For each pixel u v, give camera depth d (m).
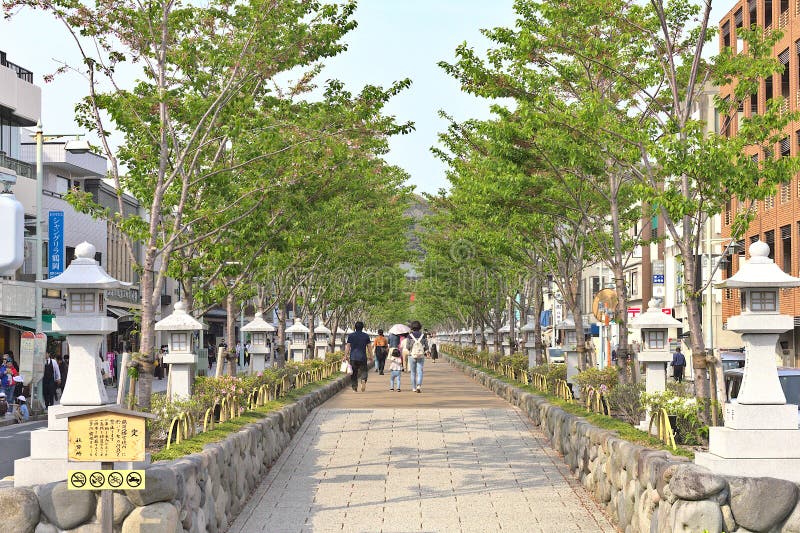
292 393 22.84
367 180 29.00
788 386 14.16
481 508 11.89
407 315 130.38
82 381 8.54
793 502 7.66
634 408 14.41
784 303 39.72
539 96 15.76
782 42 38.28
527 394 21.88
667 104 15.73
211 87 14.27
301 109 16.08
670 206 11.27
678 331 53.94
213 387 14.98
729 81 13.41
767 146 12.09
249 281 22.98
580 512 11.63
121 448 7.12
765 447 7.98
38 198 33.19
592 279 75.62
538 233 21.75
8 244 3.63
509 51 15.99
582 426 13.69
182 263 16.62
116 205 58.94
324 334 47.72
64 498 7.71
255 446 13.55
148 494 7.76
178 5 13.85
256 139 16.22
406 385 35.84
